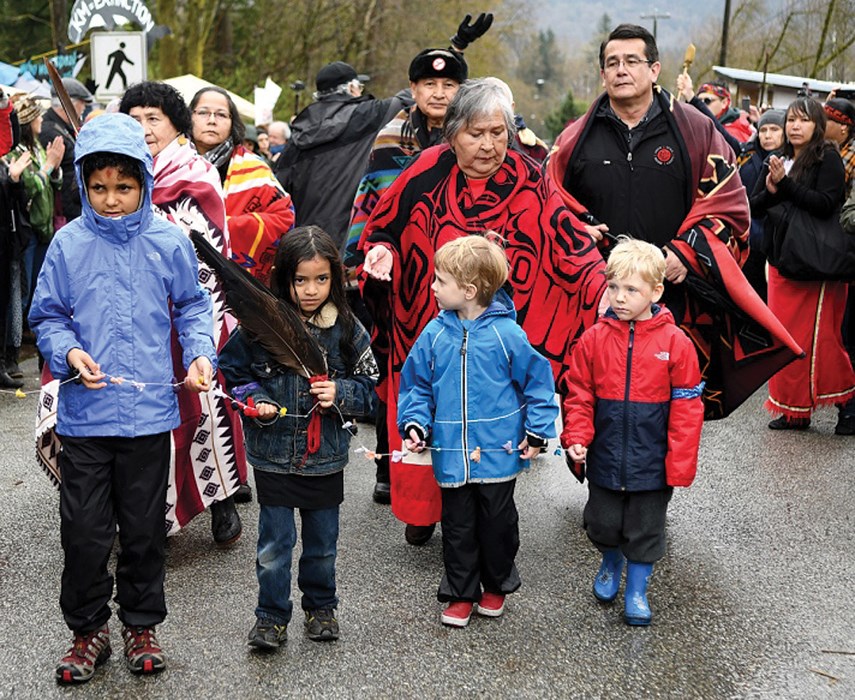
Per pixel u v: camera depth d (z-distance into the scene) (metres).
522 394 4.01
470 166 4.55
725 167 5.17
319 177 7.20
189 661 3.68
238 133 5.51
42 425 4.18
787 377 6.99
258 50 27.03
